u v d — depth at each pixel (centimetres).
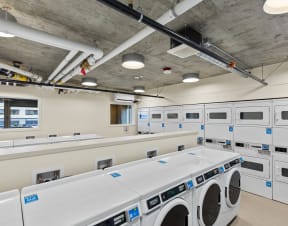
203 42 241
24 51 295
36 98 494
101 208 105
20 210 102
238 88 409
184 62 355
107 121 670
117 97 661
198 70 412
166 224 133
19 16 193
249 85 389
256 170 369
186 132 329
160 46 274
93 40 254
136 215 115
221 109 441
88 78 477
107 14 191
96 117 635
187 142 332
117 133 698
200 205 170
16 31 158
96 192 128
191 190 166
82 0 167
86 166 183
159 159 230
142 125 724
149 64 369
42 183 138
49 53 303
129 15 121
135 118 761
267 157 354
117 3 111
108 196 121
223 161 225
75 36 242
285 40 251
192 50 224
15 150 147
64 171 166
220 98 445
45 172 154
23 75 368
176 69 407
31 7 177
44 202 112
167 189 143
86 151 183
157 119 650
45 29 222
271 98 354
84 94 603
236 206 252
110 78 505
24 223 90
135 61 288
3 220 92
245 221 259
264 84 361
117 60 344
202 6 175
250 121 384
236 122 409
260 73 371
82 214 99
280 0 115
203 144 479
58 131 536
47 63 359
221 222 210
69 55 240
